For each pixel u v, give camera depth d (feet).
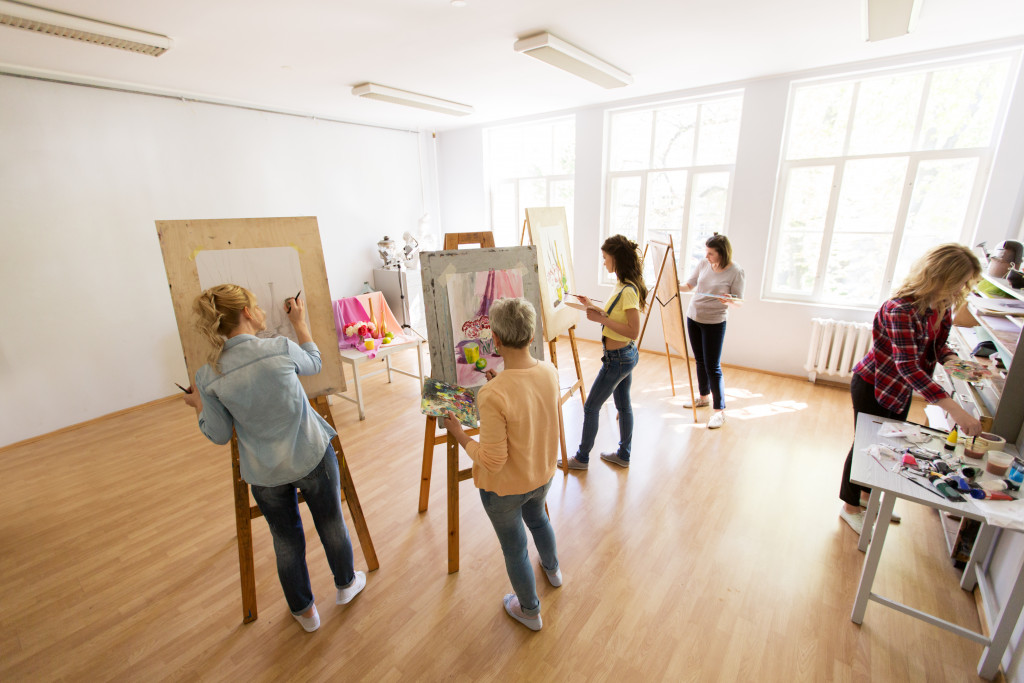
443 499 8.25
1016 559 5.10
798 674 4.99
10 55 9.30
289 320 5.72
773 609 5.82
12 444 10.69
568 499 8.09
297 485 5.13
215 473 9.32
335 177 16.99
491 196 20.30
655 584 6.24
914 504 7.81
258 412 4.62
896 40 9.45
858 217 12.05
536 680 5.00
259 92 12.99
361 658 5.30
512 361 4.49
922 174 11.09
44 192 10.68
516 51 9.73
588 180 16.46
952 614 5.67
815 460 9.23
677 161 14.85
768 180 12.75
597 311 7.88
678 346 10.25
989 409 6.52
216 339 4.45
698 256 15.06
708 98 13.66
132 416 12.19
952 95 10.53
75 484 8.99
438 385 6.20
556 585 6.16
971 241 10.77
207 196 13.56
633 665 5.14
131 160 11.94
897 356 5.65
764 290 13.82
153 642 5.57
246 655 5.37
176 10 7.48
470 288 6.36
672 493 8.23
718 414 10.64
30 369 10.84
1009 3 7.65
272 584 6.44
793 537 7.09
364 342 11.91
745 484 8.46
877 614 5.72
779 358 13.69
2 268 10.30
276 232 5.63
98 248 11.61
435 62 10.66
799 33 9.09
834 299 12.84
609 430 10.63
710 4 7.74
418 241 19.44
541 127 18.04
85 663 5.32
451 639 5.50
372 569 6.56
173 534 7.50
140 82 11.63
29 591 6.40
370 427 11.13
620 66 11.24
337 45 9.37
